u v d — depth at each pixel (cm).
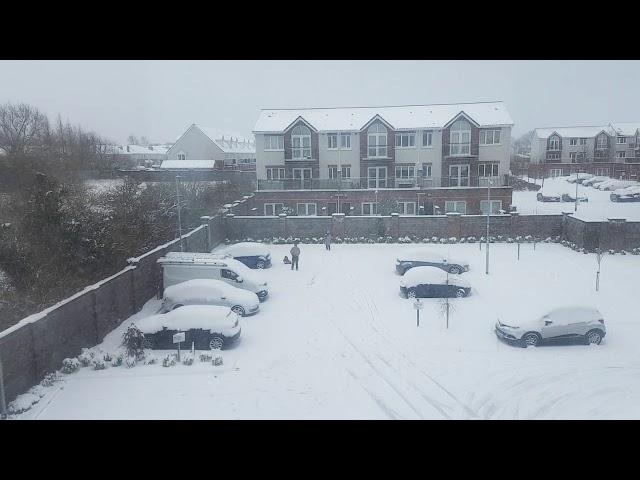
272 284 2348
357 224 3334
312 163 4288
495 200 3847
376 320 1828
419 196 3881
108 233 1934
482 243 3253
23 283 1625
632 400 1214
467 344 1595
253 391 1264
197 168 6275
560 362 1447
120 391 1258
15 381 1186
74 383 1300
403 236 3322
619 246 2869
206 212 3272
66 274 1725
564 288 2189
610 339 1628
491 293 2141
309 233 3375
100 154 6112
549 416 1141
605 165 7281
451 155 4131
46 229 1750
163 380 1323
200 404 1193
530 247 3098
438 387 1291
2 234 1695
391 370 1398
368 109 4456
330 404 1200
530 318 1599
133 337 1512
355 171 4272
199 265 2084
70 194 2302
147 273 2050
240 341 1625
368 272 2555
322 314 1902
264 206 4022
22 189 2641
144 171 5106
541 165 7394
